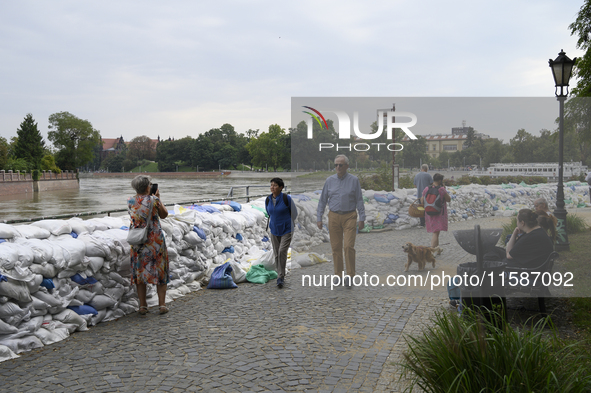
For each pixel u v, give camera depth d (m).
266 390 3.31
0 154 84.25
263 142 145.38
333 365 3.75
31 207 46.38
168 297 5.91
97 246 4.97
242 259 8.04
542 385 2.56
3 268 4.03
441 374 2.73
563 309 4.75
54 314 4.56
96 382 3.45
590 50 8.98
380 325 4.66
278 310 5.32
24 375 3.58
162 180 125.75
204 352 4.05
